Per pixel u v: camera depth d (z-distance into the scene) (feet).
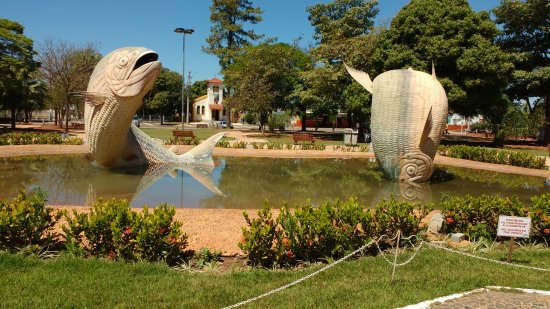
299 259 17.93
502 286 15.38
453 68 86.58
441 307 13.52
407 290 14.75
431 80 38.50
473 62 81.82
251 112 119.96
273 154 65.21
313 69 106.42
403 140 38.34
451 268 17.12
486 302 13.99
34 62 104.99
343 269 16.70
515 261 18.24
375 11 106.52
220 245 18.94
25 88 105.60
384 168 40.42
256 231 16.90
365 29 106.42
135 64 35.81
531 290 15.03
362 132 100.27
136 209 26.43
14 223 16.66
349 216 18.63
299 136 77.82
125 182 37.06
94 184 35.91
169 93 205.46
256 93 114.62
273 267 17.15
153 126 156.25
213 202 31.07
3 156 52.90
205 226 21.58
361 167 53.36
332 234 17.72
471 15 85.81
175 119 223.30
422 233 20.72
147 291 14.02
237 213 24.95
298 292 14.40
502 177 48.26
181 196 32.53
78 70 113.29
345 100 95.76
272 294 14.21
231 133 117.50
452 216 21.97
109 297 13.52
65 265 15.62
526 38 106.42
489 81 83.76
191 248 18.44
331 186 39.42
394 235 19.85
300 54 129.90
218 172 46.68
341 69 96.94
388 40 91.45
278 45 124.88
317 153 66.85
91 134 38.83
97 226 16.72
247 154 64.34
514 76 98.12
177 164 48.26
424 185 39.65
